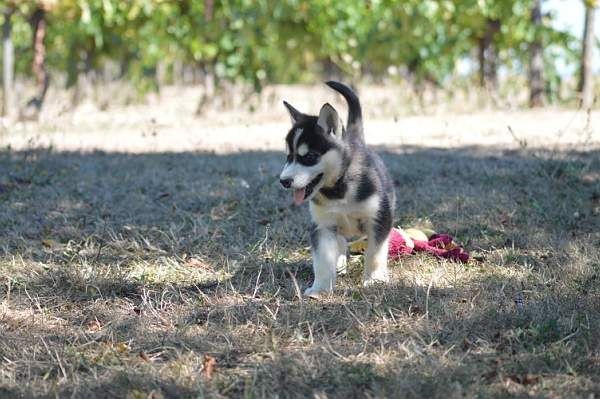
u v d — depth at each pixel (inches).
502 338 106.7
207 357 104.9
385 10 285.4
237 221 139.7
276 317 112.0
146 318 113.2
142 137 203.6
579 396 97.4
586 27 245.4
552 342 105.2
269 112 270.2
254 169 161.8
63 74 419.5
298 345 107.2
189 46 283.0
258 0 273.0
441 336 107.5
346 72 341.1
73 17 282.4
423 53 310.5
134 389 100.4
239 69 281.3
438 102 284.8
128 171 162.7
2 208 146.0
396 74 323.6
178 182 155.7
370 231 118.9
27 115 255.9
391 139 188.7
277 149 180.9
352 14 285.6
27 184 157.0
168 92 451.8
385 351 105.0
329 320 111.0
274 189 150.5
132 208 145.3
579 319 108.8
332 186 116.6
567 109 237.3
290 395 99.3
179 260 128.5
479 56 307.0
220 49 275.3
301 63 399.5
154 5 275.4
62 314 115.6
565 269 121.6
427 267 124.3
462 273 122.4
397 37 304.3
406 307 113.3
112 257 130.2
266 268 125.2
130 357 106.2
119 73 444.8
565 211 139.6
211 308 114.8
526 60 308.8
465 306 113.0
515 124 204.2
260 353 106.0
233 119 247.3
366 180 117.4
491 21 288.7
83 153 178.5
